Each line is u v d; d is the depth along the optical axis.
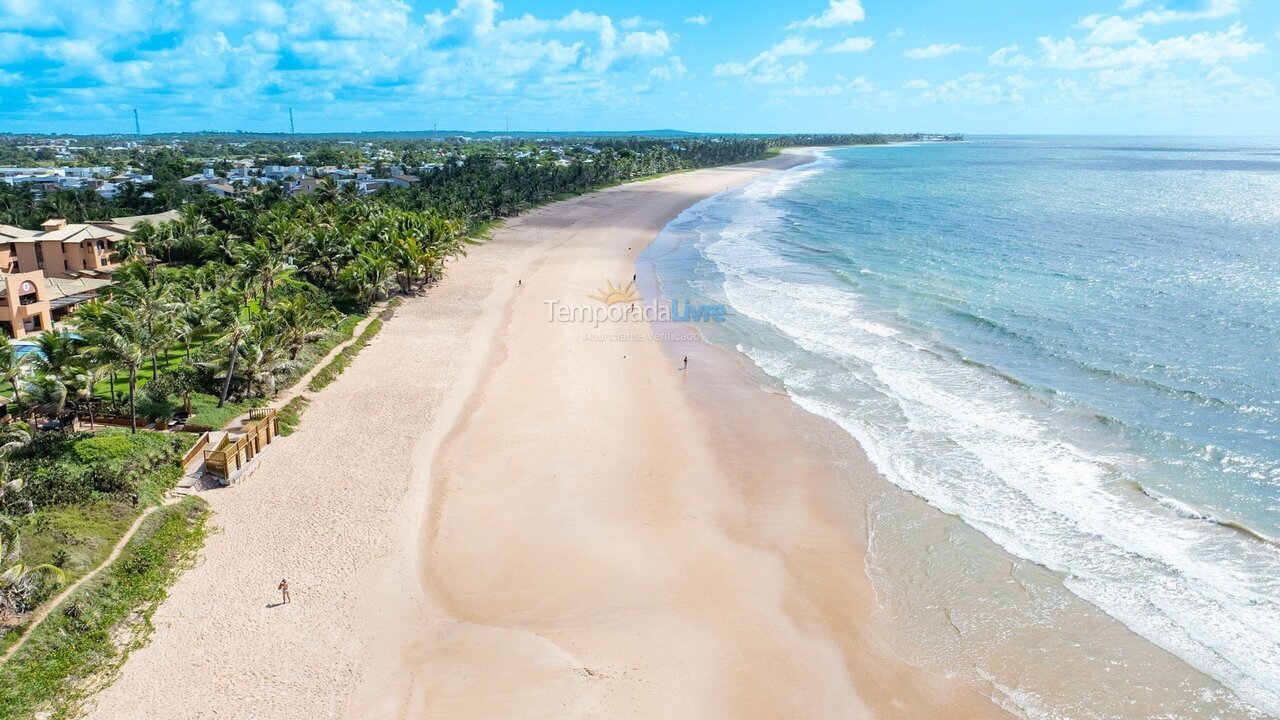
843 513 28.59
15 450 28.16
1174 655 20.78
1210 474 29.83
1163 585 23.44
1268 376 39.66
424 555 25.86
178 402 34.81
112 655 20.42
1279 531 25.88
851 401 38.62
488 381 41.69
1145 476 29.84
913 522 27.66
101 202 94.19
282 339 39.00
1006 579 24.23
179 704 18.94
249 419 33.44
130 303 37.19
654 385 41.75
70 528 23.98
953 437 34.03
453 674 20.56
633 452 33.69
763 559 25.92
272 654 20.83
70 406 32.78
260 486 29.56
